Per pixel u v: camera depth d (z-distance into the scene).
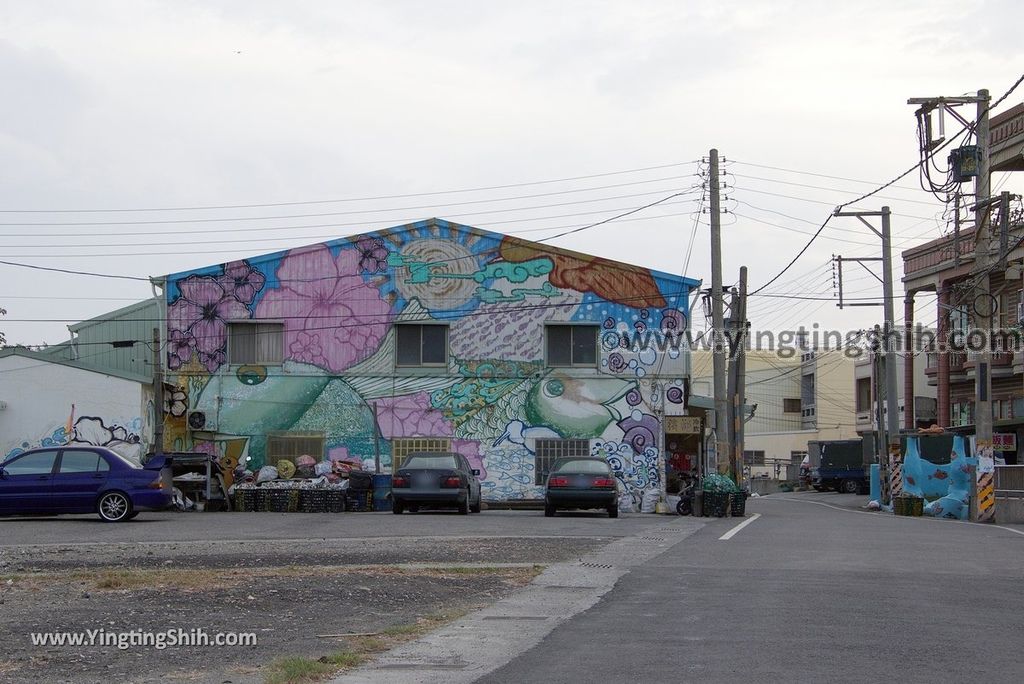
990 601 11.84
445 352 33.97
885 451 39.22
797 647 8.97
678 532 21.69
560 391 33.75
